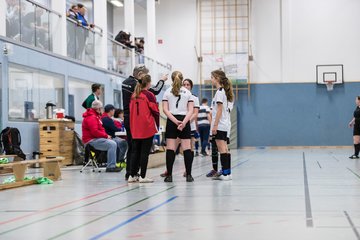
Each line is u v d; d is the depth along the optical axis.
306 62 23.44
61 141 11.89
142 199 5.50
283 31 23.53
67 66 13.73
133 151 7.46
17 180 7.42
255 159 13.84
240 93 23.83
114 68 17.53
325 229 3.65
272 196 5.59
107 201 5.41
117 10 24.62
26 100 11.70
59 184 7.49
